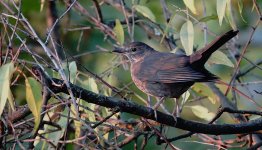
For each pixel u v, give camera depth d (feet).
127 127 33.53
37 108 25.27
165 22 41.34
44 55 38.73
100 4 44.21
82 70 44.37
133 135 33.06
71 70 30.35
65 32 44.16
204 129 30.35
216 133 30.60
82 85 30.68
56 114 31.07
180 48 42.14
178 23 40.73
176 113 35.04
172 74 34.04
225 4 29.35
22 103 38.91
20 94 38.68
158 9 43.93
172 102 45.68
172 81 33.76
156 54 37.76
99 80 32.94
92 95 27.25
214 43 31.81
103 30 43.09
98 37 47.55
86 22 48.67
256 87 46.09
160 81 34.73
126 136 36.70
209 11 44.27
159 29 40.78
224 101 39.04
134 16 43.34
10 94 25.81
